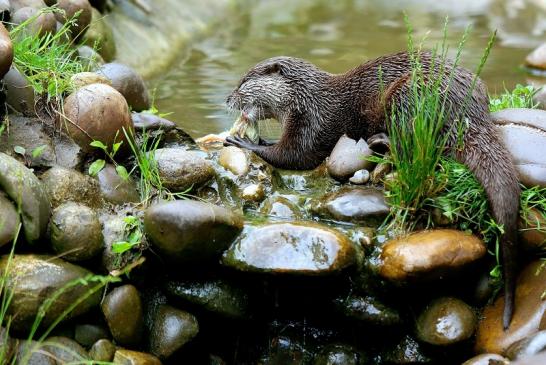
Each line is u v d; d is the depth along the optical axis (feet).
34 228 14.82
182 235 15.15
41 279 14.32
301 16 45.19
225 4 44.91
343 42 37.73
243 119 20.80
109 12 33.63
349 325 16.38
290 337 16.65
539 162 16.70
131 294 15.19
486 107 17.47
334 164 18.25
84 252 15.03
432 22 42.93
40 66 18.47
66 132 17.11
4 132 16.94
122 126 17.31
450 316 15.49
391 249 15.66
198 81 30.42
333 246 15.42
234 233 15.76
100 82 18.63
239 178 17.89
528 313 15.33
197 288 15.98
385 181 17.15
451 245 15.40
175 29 37.35
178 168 17.21
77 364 14.28
